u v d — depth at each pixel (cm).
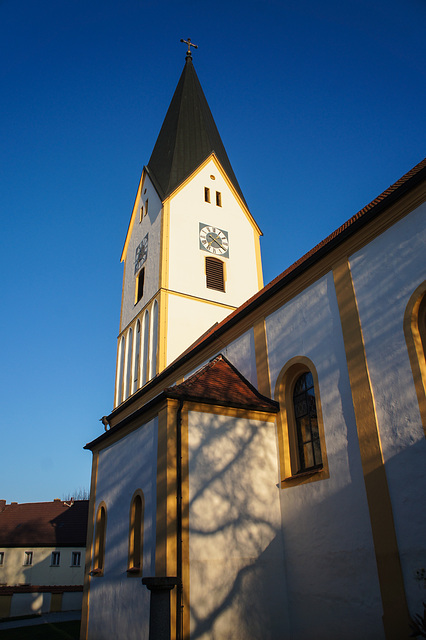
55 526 5069
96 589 1798
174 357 2917
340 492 1237
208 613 1221
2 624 2872
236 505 1380
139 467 1611
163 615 1003
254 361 1691
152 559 1384
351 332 1305
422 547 1011
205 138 3725
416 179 1165
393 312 1200
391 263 1233
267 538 1385
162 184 3475
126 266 3716
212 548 1298
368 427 1194
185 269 3175
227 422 1466
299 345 1495
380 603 1075
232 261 3388
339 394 1304
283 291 1599
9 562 4772
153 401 1527
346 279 1356
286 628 1309
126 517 1656
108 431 1908
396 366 1162
